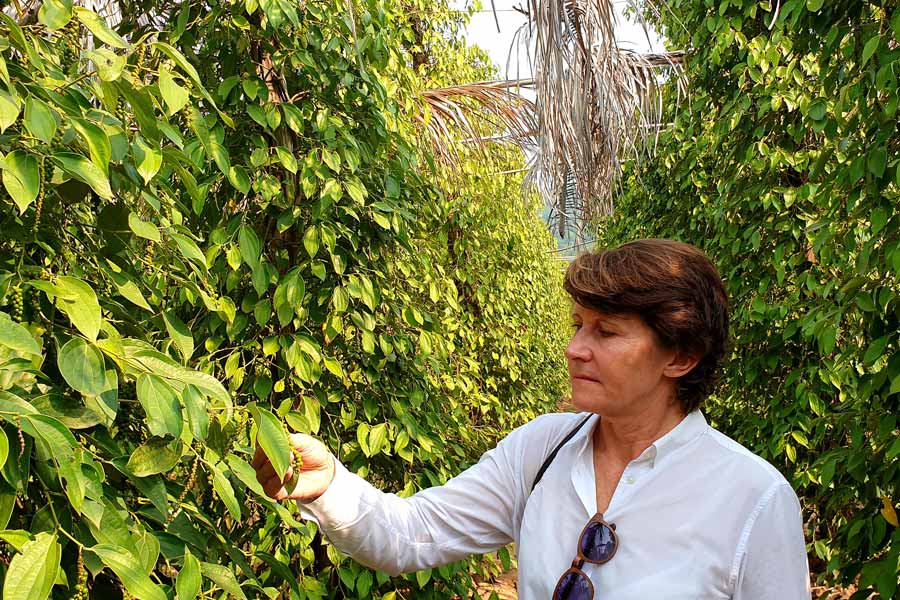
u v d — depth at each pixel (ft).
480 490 4.07
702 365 3.43
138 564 2.71
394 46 8.57
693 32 11.59
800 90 9.46
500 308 15.78
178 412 2.91
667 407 3.46
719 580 3.20
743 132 10.66
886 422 5.98
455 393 11.22
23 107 2.99
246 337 6.65
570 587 3.35
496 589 12.19
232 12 5.83
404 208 7.45
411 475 7.02
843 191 6.78
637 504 3.34
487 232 15.78
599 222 9.63
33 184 2.84
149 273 4.42
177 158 3.78
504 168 16.60
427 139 10.75
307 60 6.21
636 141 10.48
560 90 8.49
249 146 6.30
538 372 20.48
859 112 6.47
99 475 2.79
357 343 7.07
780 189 9.85
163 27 6.09
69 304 2.86
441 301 11.93
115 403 2.95
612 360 3.34
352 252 6.74
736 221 11.00
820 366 9.40
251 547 5.75
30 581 2.38
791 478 10.03
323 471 3.94
